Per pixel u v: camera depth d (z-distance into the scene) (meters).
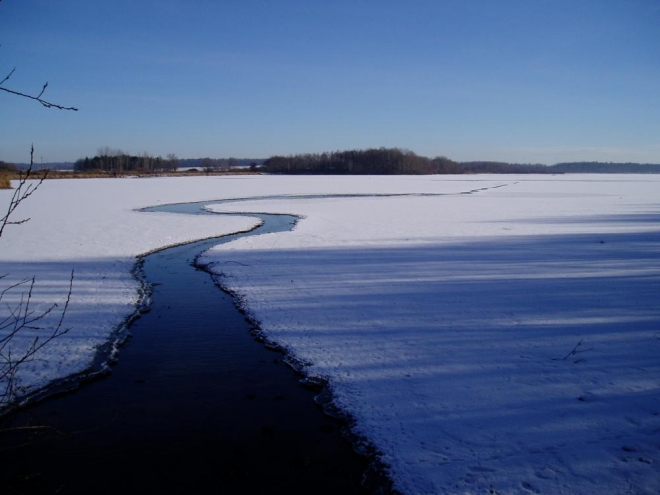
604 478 3.46
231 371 5.58
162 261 11.89
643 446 3.80
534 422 4.23
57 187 44.16
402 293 8.53
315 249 13.19
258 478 3.71
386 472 3.71
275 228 18.19
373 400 4.77
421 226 18.23
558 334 6.30
